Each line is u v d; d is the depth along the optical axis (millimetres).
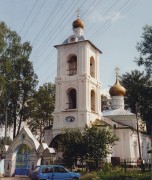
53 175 25875
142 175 21828
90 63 46875
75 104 44500
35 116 52250
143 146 54375
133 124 51719
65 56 45656
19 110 49469
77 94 43188
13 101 48094
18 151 36969
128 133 46750
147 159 52125
